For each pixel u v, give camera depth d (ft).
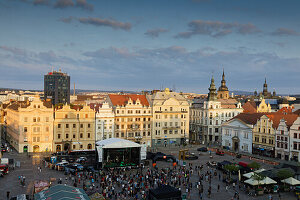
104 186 229.04
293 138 354.13
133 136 442.91
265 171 254.06
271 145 381.60
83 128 405.80
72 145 400.26
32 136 380.78
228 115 526.57
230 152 412.57
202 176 268.21
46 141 387.55
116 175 267.39
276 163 334.03
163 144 469.16
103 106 418.10
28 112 377.50
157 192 194.39
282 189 240.94
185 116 486.38
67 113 397.60
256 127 402.93
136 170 299.17
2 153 368.89
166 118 470.39
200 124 527.40
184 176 276.00
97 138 415.44
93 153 378.32
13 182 243.81
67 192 169.27
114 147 299.38
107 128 420.77
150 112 457.68
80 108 416.26
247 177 249.55
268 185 244.22
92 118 409.90
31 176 263.29
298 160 347.56
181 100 487.61
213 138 511.40
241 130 425.69
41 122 384.27
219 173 293.23
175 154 396.16
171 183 251.19
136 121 445.37
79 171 284.00
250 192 232.94
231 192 233.96
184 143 472.03
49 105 400.26
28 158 342.03
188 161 351.25
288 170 243.40
